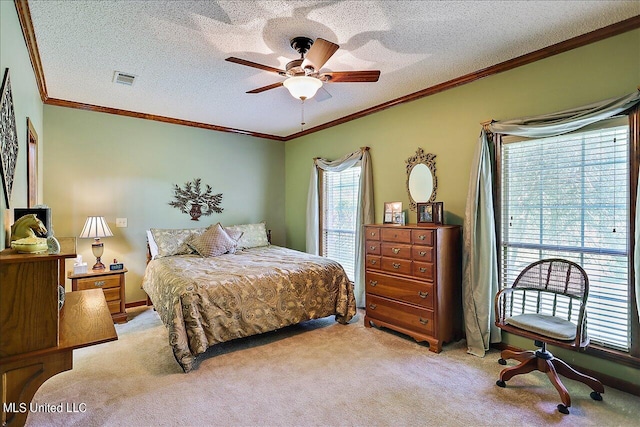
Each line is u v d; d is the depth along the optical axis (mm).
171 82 3281
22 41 2219
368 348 3027
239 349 3012
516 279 2680
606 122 2396
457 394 2271
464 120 3242
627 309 2326
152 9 2072
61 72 3027
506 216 2982
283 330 3494
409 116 3756
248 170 5488
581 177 2545
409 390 2322
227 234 4602
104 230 3842
